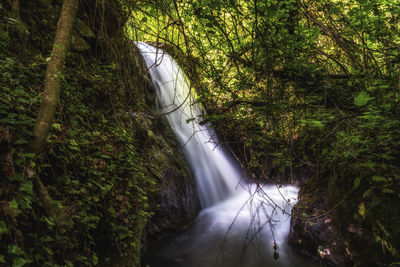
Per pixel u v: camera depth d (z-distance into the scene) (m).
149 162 5.51
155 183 4.95
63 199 2.67
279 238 5.29
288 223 5.64
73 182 2.75
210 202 7.54
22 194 2.12
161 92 7.93
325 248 4.14
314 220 4.36
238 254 4.96
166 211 5.59
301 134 4.43
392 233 3.22
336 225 3.97
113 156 3.67
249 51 3.76
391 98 2.85
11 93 2.53
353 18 3.44
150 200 4.90
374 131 2.84
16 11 3.27
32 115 2.69
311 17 3.26
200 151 8.30
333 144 4.01
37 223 2.27
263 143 3.69
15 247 1.84
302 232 4.64
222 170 8.65
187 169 7.01
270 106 3.18
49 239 2.26
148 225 5.09
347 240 3.75
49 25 3.97
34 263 2.12
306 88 3.59
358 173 3.83
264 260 4.71
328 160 4.22
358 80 3.30
